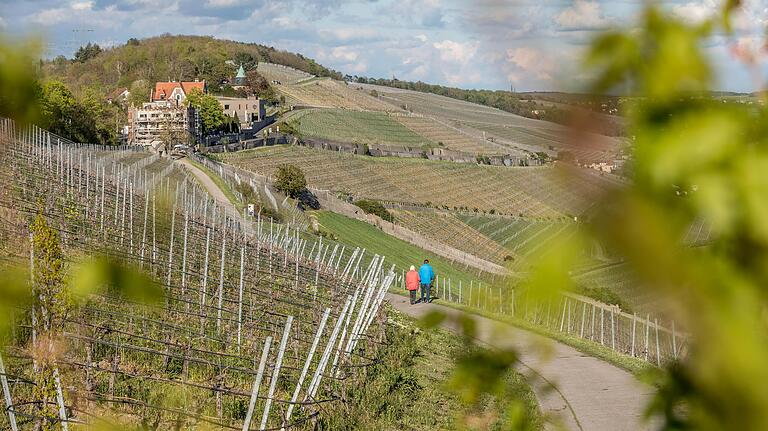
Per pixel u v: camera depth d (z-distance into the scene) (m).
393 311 24.45
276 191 80.81
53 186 22.22
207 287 18.30
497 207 112.75
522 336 1.39
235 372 13.76
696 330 0.86
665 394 0.94
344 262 50.44
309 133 160.12
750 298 0.84
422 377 16.98
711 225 0.85
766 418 0.82
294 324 16.06
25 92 1.37
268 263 23.14
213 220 24.88
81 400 10.25
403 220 98.94
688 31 0.89
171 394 11.80
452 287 48.75
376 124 176.12
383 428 13.32
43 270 6.28
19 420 9.63
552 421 1.81
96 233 18.83
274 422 12.22
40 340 6.51
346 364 15.28
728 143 0.85
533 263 0.98
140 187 30.91
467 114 190.38
